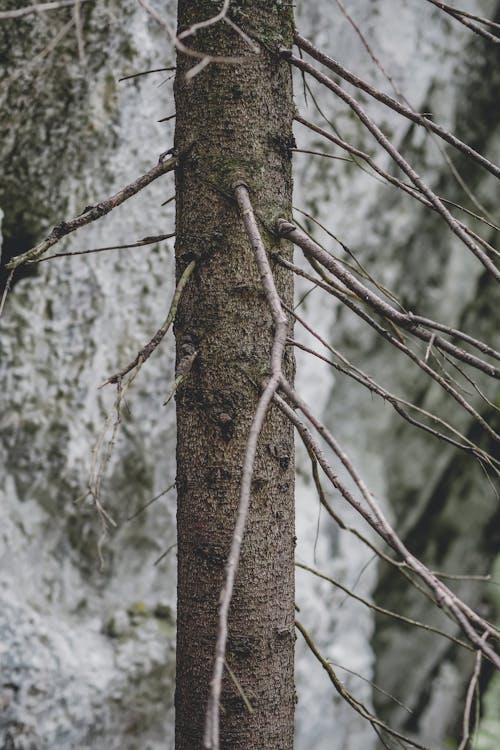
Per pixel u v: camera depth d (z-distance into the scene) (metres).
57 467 4.15
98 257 4.21
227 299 1.92
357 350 6.48
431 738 7.57
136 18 4.00
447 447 7.14
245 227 1.76
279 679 1.96
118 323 4.31
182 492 1.99
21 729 3.85
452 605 1.32
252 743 1.92
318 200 5.57
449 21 6.08
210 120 1.93
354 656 5.90
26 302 4.07
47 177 3.98
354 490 6.30
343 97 1.96
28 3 3.61
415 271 6.66
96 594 4.37
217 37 1.92
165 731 4.43
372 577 6.18
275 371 1.49
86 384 4.21
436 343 1.65
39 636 3.97
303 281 5.48
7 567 4.03
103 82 3.98
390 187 6.09
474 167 6.72
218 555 1.92
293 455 2.03
